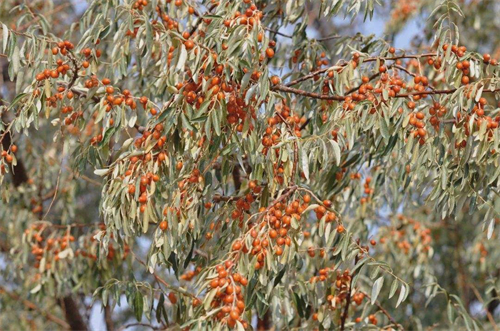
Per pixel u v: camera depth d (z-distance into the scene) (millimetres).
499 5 7527
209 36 3225
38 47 3633
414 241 5555
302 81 4141
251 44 3072
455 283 7500
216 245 3465
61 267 4949
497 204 3527
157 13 4031
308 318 4020
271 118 3244
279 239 3014
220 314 2854
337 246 3223
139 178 3096
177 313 3852
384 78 3424
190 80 3225
